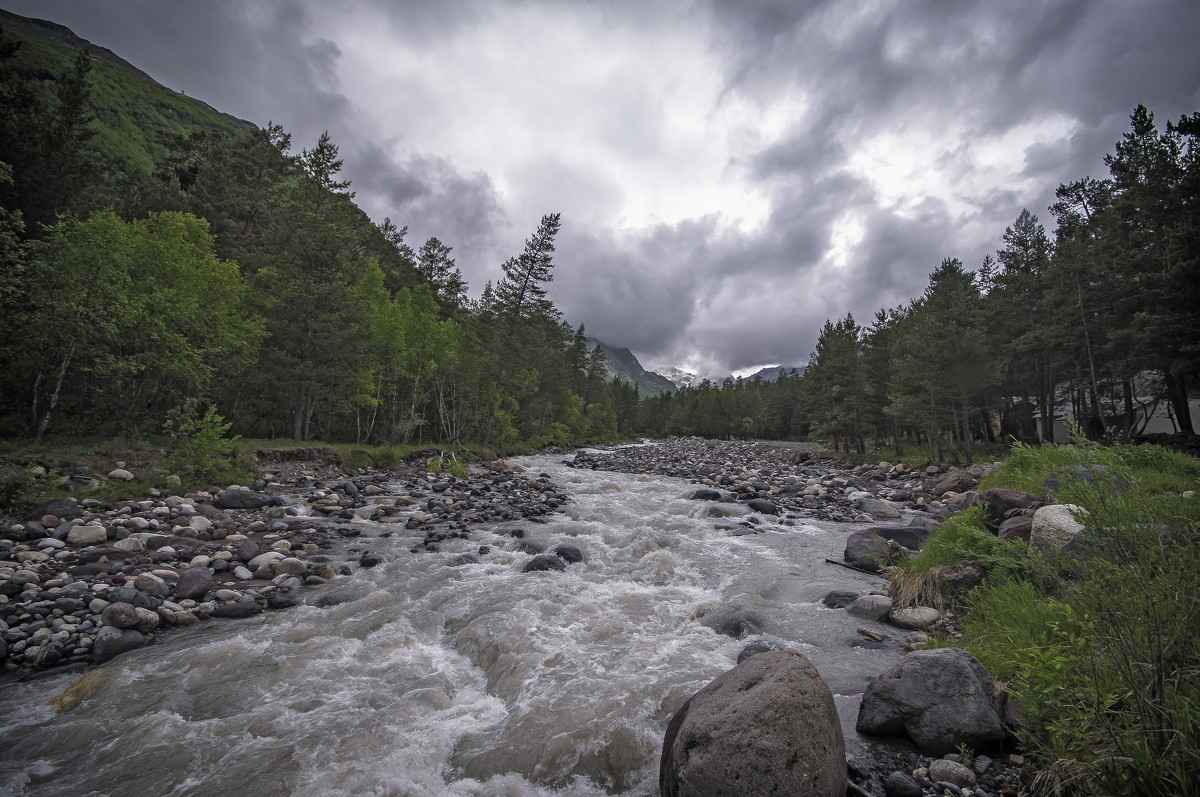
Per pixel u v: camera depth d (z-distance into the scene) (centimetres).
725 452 5581
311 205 3156
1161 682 311
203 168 3909
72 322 1658
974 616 700
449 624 787
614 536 1338
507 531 1373
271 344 2783
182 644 727
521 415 5119
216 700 582
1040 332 2931
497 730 517
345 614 828
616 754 470
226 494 1530
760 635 737
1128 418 2859
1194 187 2000
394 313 3584
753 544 1313
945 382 2966
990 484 1446
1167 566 338
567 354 7225
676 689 575
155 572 922
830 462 4000
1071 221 3338
